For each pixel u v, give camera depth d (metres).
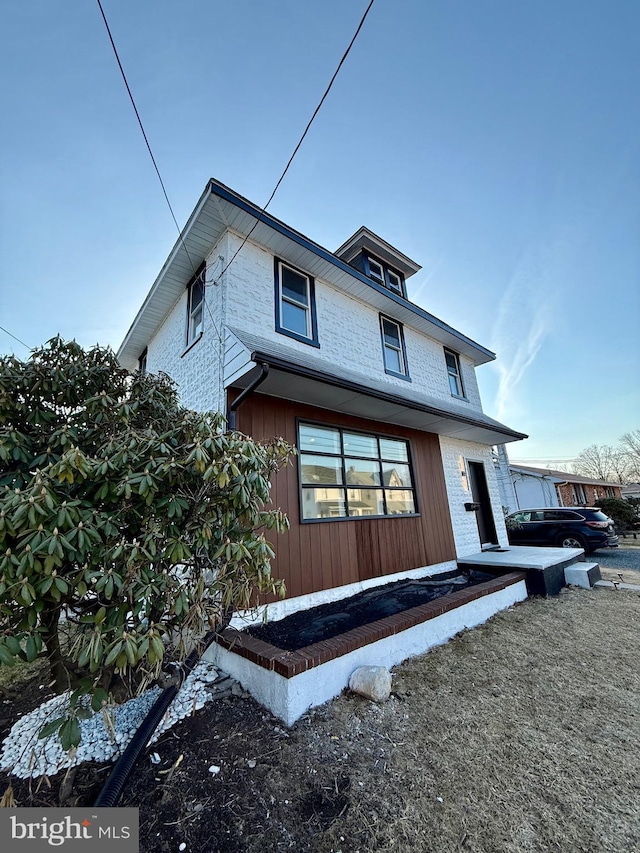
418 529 6.57
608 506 16.14
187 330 6.22
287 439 4.90
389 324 7.80
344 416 5.80
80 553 1.88
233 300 4.96
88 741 2.39
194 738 2.37
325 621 3.96
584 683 3.09
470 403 9.56
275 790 1.94
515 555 7.09
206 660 3.53
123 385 3.19
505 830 1.70
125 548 2.03
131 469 2.20
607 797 1.88
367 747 2.29
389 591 5.21
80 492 2.22
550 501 18.70
